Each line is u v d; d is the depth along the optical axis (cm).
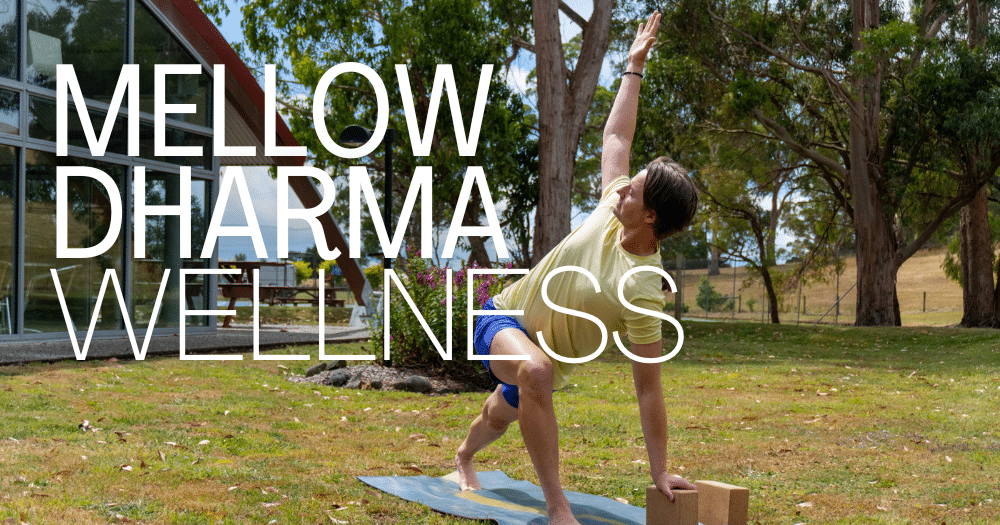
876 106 2086
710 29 2109
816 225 2812
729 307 3066
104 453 393
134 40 1199
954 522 315
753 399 733
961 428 568
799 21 2209
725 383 873
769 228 3241
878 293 2158
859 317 2188
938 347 1521
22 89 1039
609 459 441
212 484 340
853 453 469
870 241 2169
